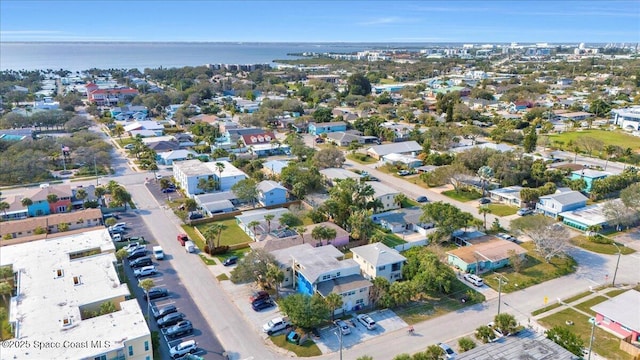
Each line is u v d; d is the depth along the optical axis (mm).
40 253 73062
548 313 65250
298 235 84750
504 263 78938
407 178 131750
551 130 193250
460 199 114312
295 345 57719
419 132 174875
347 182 100938
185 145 166500
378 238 84125
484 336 57094
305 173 116875
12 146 142125
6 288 62938
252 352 56562
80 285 62625
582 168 132125
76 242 77875
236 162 135500
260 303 65938
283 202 110000
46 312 55688
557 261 80812
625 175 117250
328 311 59719
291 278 72438
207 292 70438
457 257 78000
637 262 80875
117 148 164875
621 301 63531
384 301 64812
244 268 69125
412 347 57469
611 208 94250
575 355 52531
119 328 52406
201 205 104188
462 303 67750
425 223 92438
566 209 101438
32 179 125688
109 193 112750
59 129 189875
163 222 98312
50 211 100875
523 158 126812
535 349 53406
